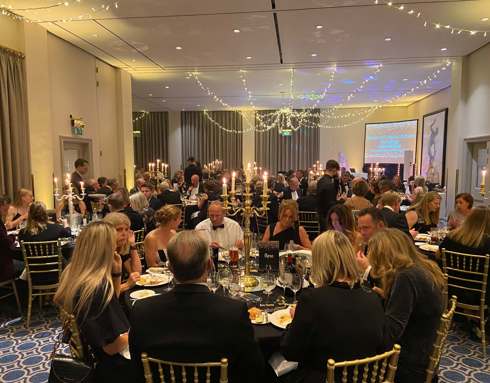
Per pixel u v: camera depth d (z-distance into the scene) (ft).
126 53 24.14
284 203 11.00
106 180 21.80
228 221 11.30
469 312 10.48
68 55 21.94
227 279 7.36
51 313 12.49
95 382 5.72
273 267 8.33
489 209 10.19
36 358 9.78
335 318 4.87
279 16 17.66
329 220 10.42
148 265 10.15
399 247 6.49
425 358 6.03
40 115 18.88
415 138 41.37
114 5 16.28
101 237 5.74
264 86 34.91
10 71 17.21
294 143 50.57
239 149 51.31
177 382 4.44
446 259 10.34
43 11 16.98
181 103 45.14
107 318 5.47
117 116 28.48
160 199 21.50
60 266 11.59
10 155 17.16
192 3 16.07
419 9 16.87
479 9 16.88
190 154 51.93
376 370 4.66
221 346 4.32
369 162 47.47
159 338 4.30
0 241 11.37
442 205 28.30
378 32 20.04
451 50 23.67
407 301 5.96
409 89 36.19
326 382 4.70
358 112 48.91
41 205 11.73
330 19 18.10
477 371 9.23
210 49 23.12
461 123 25.72
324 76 30.71
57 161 20.95
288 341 5.15
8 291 12.56
